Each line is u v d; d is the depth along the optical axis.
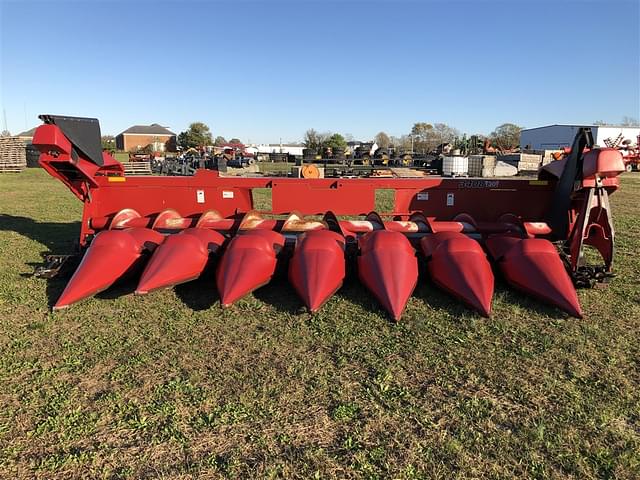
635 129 52.19
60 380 3.48
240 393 3.31
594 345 4.05
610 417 3.06
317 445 2.81
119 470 2.61
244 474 2.58
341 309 4.78
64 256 5.83
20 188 19.67
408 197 6.39
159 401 3.22
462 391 3.36
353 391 3.36
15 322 4.50
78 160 5.88
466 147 44.59
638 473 2.58
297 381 3.48
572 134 59.97
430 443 2.83
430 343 4.07
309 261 4.73
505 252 5.15
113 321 4.51
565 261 5.45
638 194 18.06
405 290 4.52
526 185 6.28
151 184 6.43
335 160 36.78
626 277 5.95
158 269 4.70
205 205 6.47
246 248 4.89
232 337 4.18
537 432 2.88
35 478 2.55
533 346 4.02
